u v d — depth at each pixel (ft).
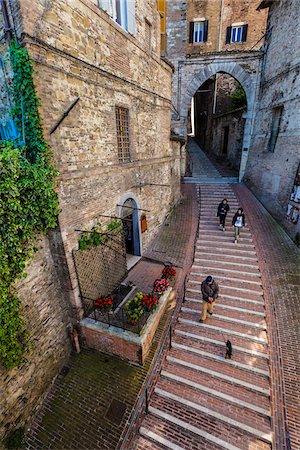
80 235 20.77
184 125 52.90
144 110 30.32
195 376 19.44
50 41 15.85
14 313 16.05
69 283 20.12
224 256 32.35
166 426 16.70
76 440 16.44
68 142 18.57
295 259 30.71
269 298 25.79
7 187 14.38
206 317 24.35
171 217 42.70
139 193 31.17
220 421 16.72
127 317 22.25
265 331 22.52
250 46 54.75
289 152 36.78
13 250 15.75
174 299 26.78
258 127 48.42
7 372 16.03
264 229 37.32
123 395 18.69
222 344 21.57
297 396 17.54
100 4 20.43
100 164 22.65
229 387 18.51
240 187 50.96
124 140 27.09
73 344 22.24
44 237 18.85
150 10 28.68
